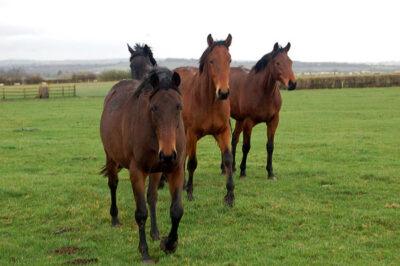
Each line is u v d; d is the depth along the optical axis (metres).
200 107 9.43
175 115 6.04
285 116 27.91
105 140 7.76
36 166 13.99
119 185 11.45
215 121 9.41
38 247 7.33
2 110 33.91
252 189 10.80
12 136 20.92
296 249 7.02
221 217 8.67
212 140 19.61
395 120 24.52
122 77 87.06
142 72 10.32
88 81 85.88
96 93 52.31
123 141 6.87
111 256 6.91
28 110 33.81
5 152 16.47
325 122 24.66
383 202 9.59
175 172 6.57
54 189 10.81
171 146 5.91
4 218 8.85
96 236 7.82
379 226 8.05
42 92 46.34
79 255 6.98
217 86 8.80
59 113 31.50
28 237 7.75
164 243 6.84
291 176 12.24
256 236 7.70
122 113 7.12
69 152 16.53
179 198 6.60
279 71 11.23
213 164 14.24
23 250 7.20
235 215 8.83
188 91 9.73
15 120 27.59
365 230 7.87
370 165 13.51
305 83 54.12
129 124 6.71
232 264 6.51
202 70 9.34
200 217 8.73
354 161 14.24
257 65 11.55
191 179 10.00
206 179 12.12
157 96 6.07
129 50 10.94
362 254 6.84
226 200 9.34
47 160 15.06
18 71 132.75
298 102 36.88
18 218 8.81
